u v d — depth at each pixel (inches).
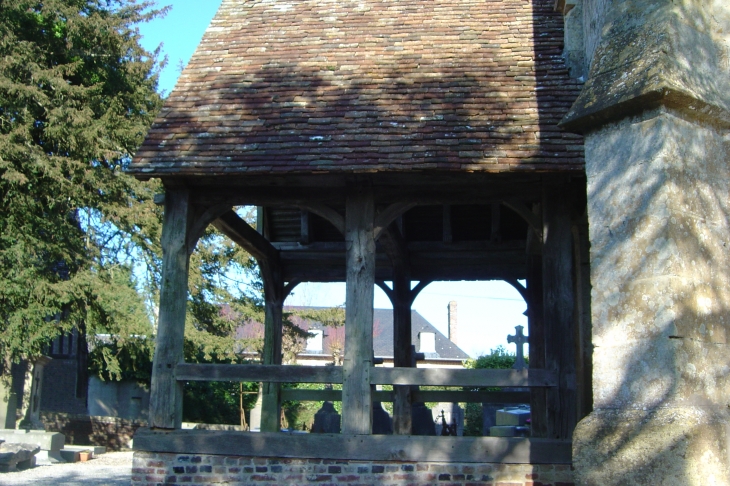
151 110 879.1
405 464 282.2
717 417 170.9
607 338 185.3
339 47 379.9
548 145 297.7
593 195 195.9
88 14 858.1
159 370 299.0
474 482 277.7
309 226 454.9
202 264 855.1
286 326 945.5
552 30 375.6
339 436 286.2
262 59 375.2
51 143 795.4
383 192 309.3
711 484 162.1
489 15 397.7
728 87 201.3
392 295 472.1
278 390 444.8
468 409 876.0
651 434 167.6
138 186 793.6
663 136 182.7
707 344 179.2
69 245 765.9
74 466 626.5
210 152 309.6
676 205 180.5
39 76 738.2
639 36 199.2
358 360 291.6
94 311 767.1
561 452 274.1
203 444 291.3
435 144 301.7
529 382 284.7
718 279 187.3
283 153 304.7
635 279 181.9
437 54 365.1
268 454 287.4
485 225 459.5
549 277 292.7
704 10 203.6
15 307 725.3
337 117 324.2
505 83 338.3
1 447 593.0
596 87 200.2
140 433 294.2
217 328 879.7
